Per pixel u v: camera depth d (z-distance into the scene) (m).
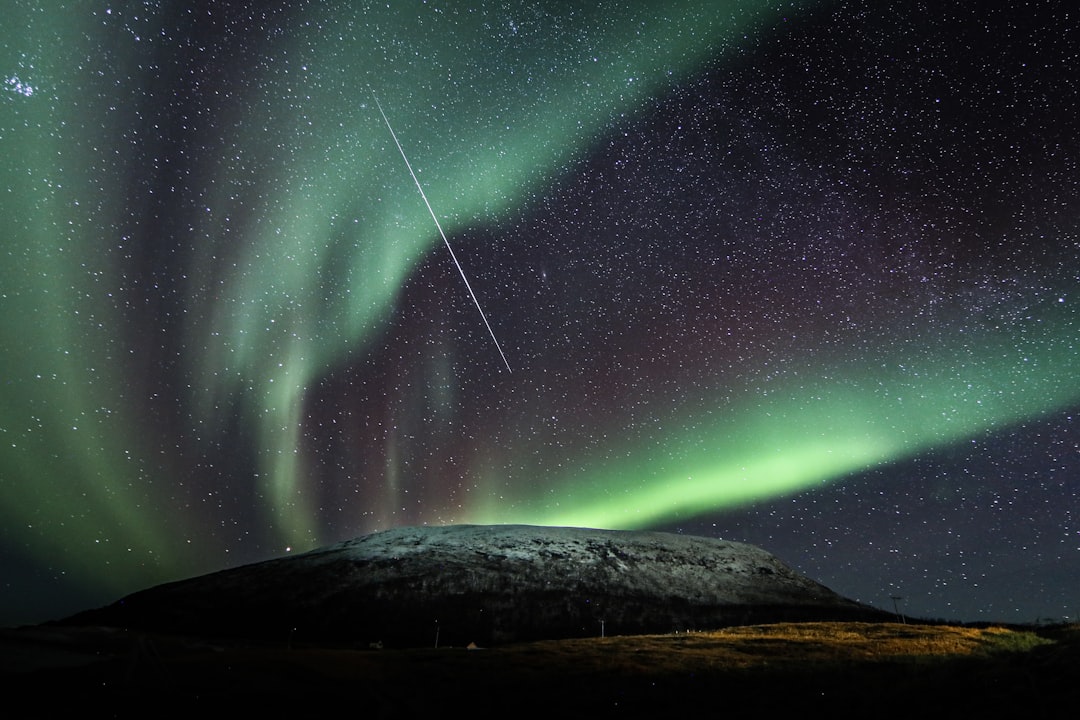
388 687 20.06
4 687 17.11
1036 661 19.28
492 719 17.84
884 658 23.34
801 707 17.94
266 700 17.86
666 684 20.61
